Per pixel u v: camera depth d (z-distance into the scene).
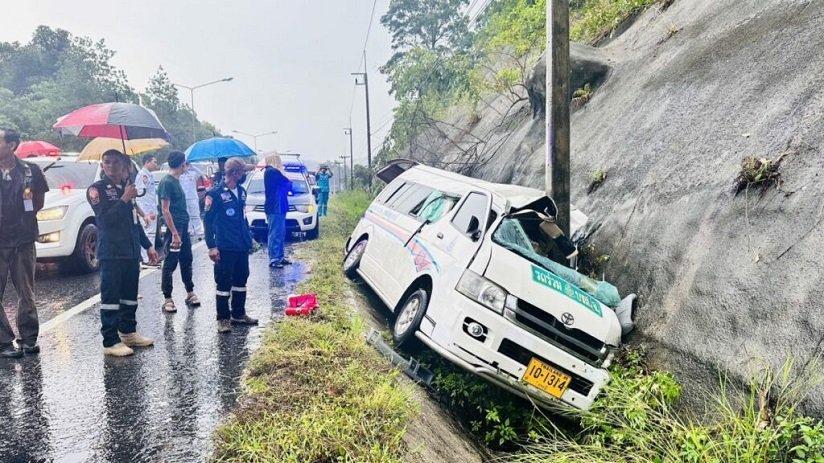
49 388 3.93
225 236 5.20
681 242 5.03
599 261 6.09
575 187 7.92
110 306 4.55
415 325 4.88
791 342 3.42
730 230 4.51
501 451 4.38
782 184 4.31
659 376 4.04
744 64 6.10
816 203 3.89
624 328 4.90
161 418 3.50
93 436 3.25
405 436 3.40
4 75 58.28
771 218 4.20
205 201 5.20
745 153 4.97
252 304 6.41
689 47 7.68
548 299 4.35
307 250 10.24
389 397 3.66
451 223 5.38
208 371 4.31
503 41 14.66
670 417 3.74
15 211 4.41
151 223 8.30
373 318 6.30
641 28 10.10
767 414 3.16
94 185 4.47
